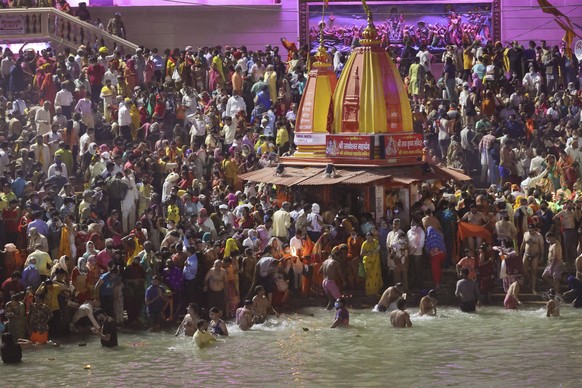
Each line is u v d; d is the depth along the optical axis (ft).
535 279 160.04
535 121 216.74
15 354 129.70
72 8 266.77
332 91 181.27
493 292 161.79
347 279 162.91
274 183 173.58
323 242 161.68
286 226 164.66
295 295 162.61
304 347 135.23
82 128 206.69
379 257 160.66
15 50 246.68
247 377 122.21
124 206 173.37
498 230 164.96
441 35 268.00
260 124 216.95
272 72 225.35
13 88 223.51
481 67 233.96
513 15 268.00
